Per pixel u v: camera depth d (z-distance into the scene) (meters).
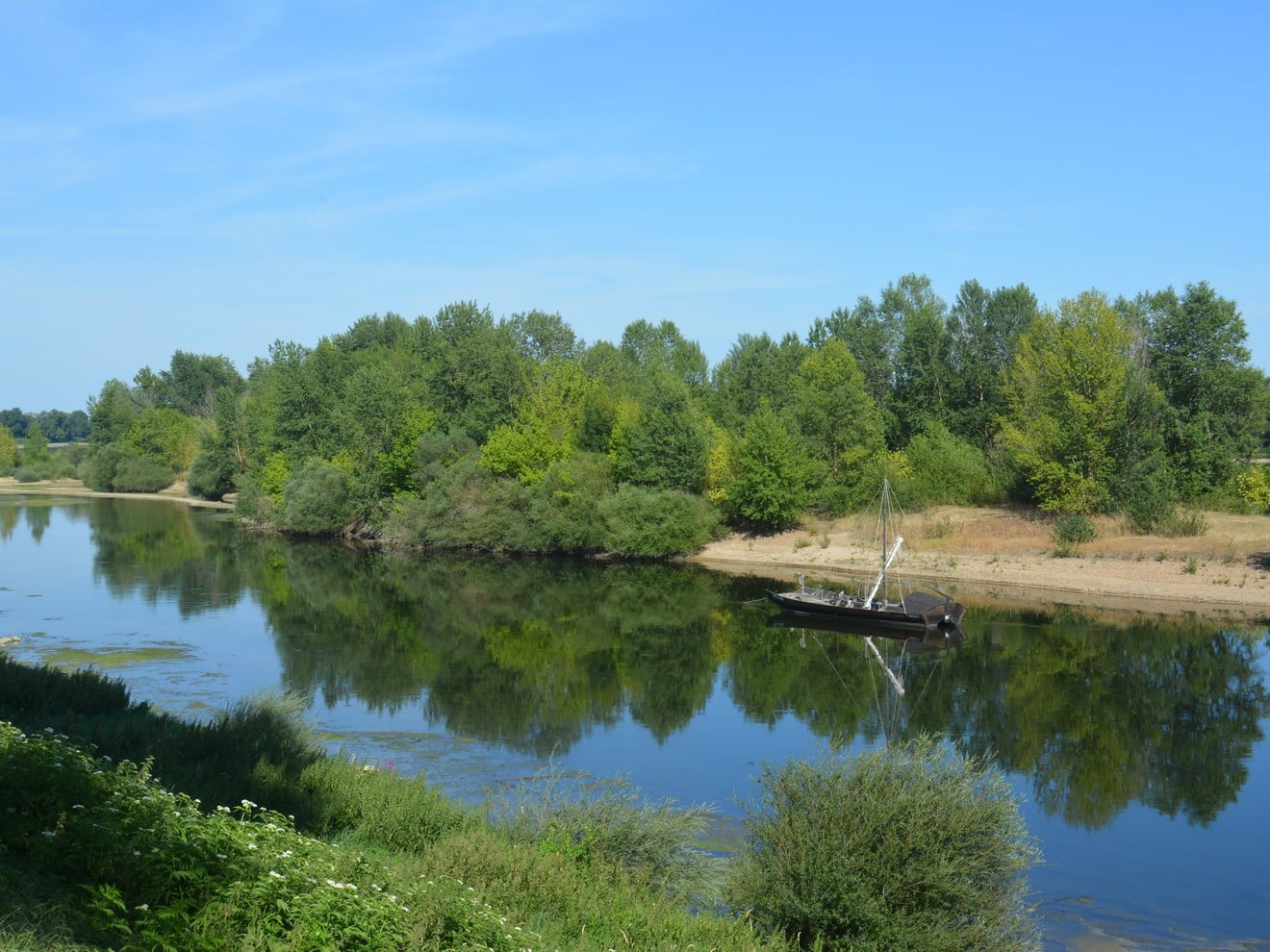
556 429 82.31
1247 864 19.47
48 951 7.02
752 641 42.72
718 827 19.94
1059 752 26.91
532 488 75.81
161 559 66.00
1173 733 28.78
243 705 20.94
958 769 13.86
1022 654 39.91
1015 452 69.06
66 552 68.38
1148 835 20.98
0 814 9.27
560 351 124.31
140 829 8.84
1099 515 63.22
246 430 117.06
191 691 30.20
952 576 59.25
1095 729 29.16
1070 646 41.31
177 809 10.27
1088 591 54.03
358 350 141.50
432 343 123.81
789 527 72.56
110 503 117.31
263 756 15.66
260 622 43.41
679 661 38.59
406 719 28.59
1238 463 68.44
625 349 133.75
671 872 14.27
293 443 94.12
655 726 28.70
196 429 127.12
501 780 22.84
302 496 83.69
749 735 27.89
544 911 11.85
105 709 20.92
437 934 8.77
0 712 17.80
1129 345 71.12
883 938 12.29
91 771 10.73
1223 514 63.12
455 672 35.47
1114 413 63.88
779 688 34.03
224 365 181.88
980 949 12.41
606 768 24.34
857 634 44.50
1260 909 17.45
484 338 92.75
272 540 82.44
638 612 50.38
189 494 127.38
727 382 102.69
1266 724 29.72
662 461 73.25
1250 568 53.19
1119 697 32.94
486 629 44.94
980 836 13.09
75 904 7.89
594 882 13.04
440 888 10.02
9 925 7.19
